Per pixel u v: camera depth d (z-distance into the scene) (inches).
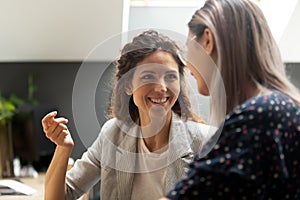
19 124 96.7
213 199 29.3
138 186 44.9
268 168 29.9
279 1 77.9
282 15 78.3
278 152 29.9
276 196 30.8
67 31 92.7
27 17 88.4
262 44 33.7
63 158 48.9
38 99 105.2
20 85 106.5
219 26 33.9
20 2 84.0
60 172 48.9
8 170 93.5
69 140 48.8
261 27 34.0
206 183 29.6
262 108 30.9
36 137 95.3
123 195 45.3
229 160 29.7
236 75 33.6
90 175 49.9
